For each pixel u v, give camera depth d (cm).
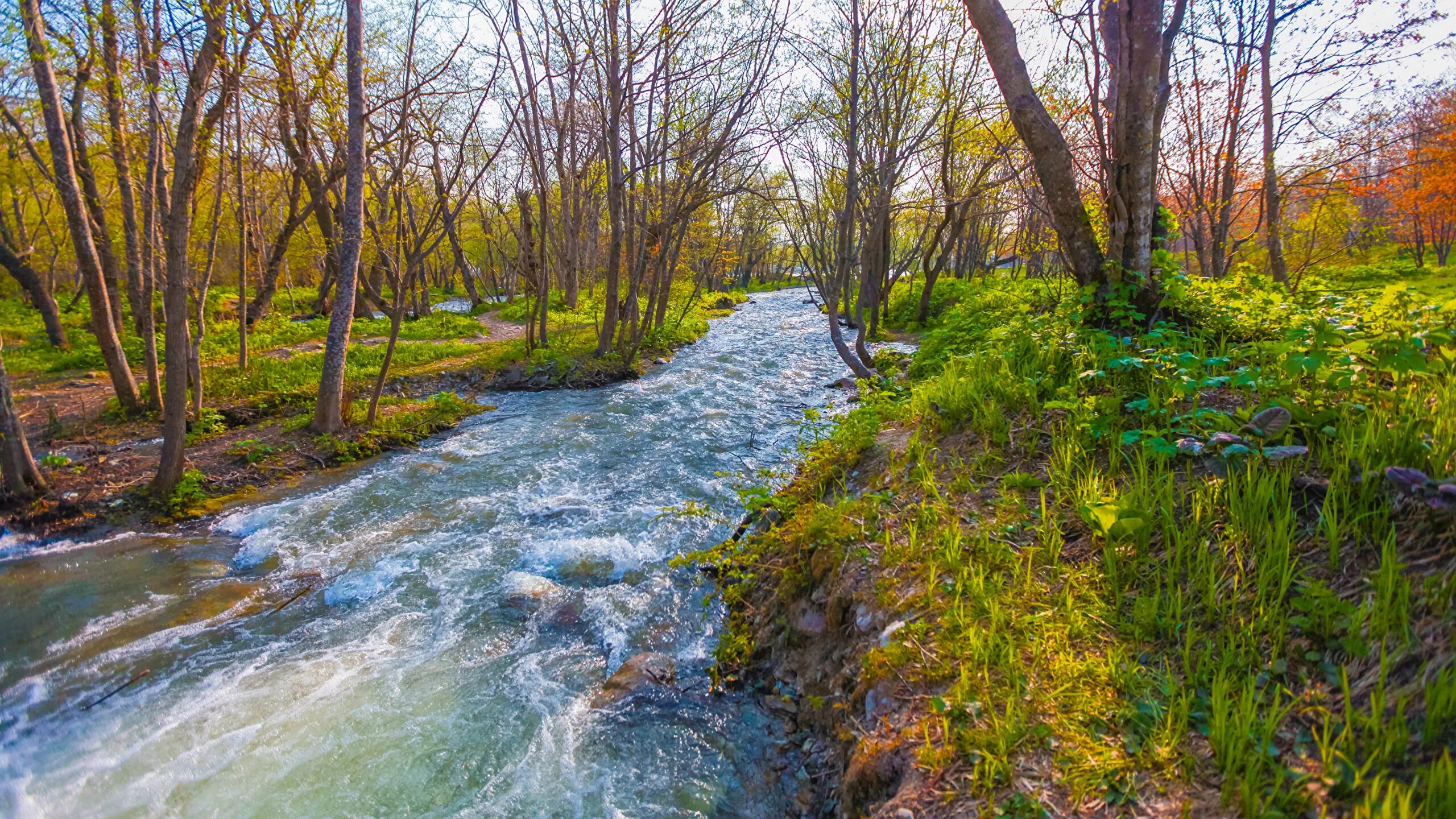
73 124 1080
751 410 1021
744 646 401
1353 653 213
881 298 1917
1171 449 322
